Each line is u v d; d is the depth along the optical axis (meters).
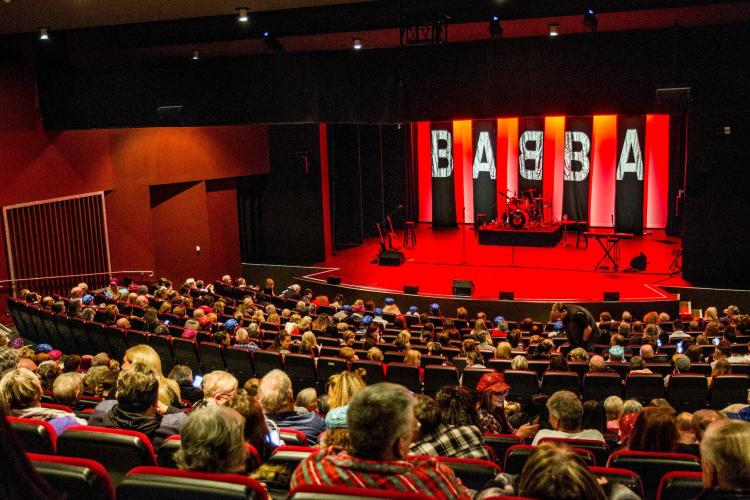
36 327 13.60
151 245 21.56
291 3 13.71
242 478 2.57
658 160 27.41
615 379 9.41
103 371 6.57
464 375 9.62
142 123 17.47
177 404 5.54
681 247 22.50
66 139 19.02
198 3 13.42
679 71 13.66
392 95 15.39
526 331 15.34
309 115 16.19
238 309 14.60
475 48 14.60
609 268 22.12
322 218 25.64
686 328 15.55
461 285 19.72
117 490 2.61
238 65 16.56
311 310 15.20
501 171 29.36
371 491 2.15
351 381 4.61
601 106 14.10
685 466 4.32
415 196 30.64
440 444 4.41
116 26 16.11
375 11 14.21
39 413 4.65
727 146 19.64
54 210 18.97
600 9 13.12
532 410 7.62
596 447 5.05
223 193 24.36
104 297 15.95
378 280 22.09
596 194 28.38
